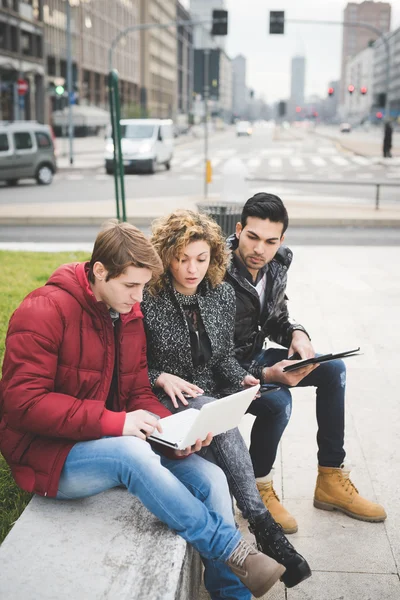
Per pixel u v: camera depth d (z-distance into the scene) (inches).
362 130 4963.1
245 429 172.9
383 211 647.1
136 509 103.3
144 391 112.9
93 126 3019.2
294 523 129.3
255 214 125.1
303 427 174.6
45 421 95.8
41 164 914.1
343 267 382.0
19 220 593.3
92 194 804.6
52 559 91.1
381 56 7096.5
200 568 113.1
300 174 1104.8
